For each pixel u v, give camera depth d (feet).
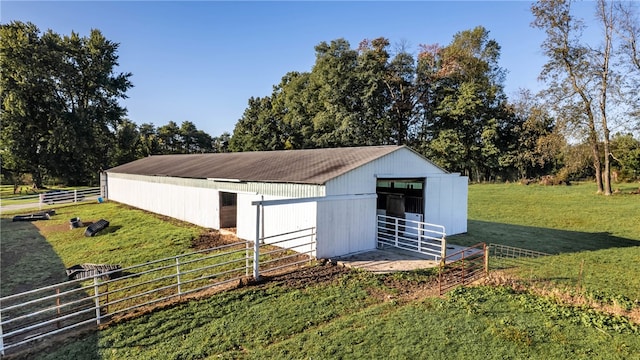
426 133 144.15
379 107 135.74
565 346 19.13
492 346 19.20
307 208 37.40
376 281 29.91
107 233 51.60
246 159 63.87
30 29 117.80
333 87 132.77
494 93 139.23
